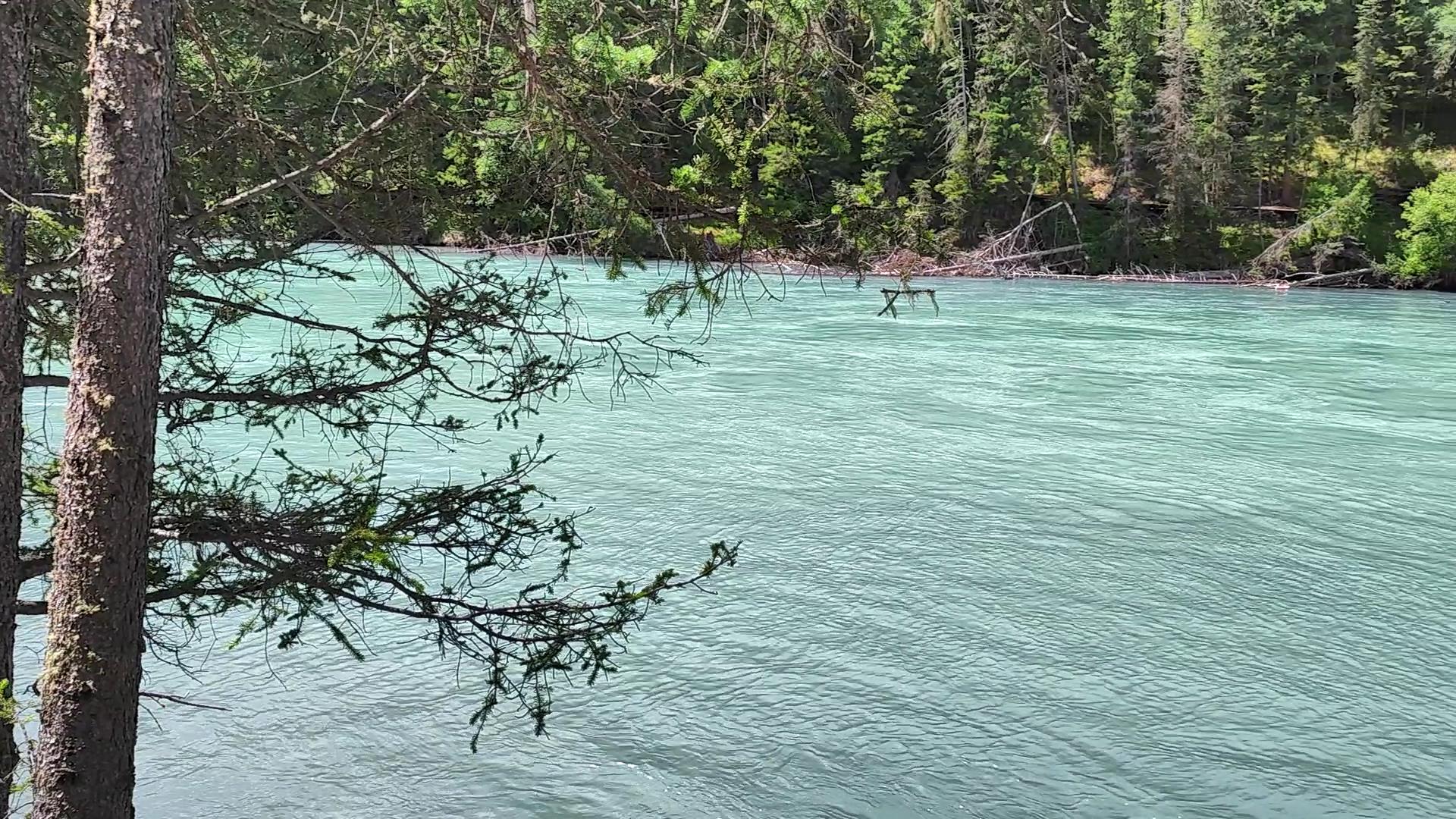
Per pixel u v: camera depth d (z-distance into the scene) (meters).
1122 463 13.07
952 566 9.21
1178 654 7.52
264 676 6.73
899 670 7.17
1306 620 8.18
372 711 6.38
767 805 5.62
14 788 2.69
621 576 8.60
